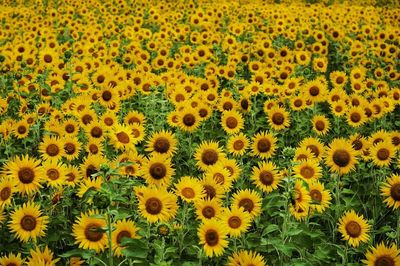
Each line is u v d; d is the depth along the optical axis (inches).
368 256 119.3
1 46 316.5
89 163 137.6
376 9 494.3
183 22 421.4
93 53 274.4
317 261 122.3
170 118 179.2
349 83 268.7
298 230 119.9
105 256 116.3
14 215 117.3
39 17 406.3
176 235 127.1
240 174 158.6
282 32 343.6
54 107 199.9
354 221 127.1
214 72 247.1
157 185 128.6
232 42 308.0
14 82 215.9
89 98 184.4
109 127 155.6
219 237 114.7
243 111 202.4
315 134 193.6
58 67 243.0
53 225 130.3
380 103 192.9
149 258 121.3
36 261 109.9
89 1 472.7
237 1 540.7
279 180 136.7
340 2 604.4
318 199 134.2
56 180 128.3
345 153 145.3
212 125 200.2
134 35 327.0
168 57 290.4
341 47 313.1
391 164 175.9
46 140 146.6
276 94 211.3
